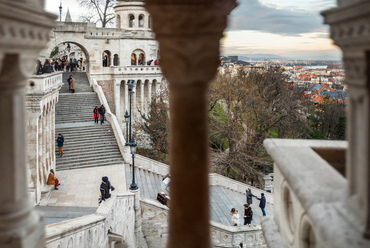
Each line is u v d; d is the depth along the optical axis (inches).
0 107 149.8
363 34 126.3
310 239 196.5
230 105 1393.9
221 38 174.7
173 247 173.6
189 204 171.2
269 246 245.4
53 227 473.7
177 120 173.3
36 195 814.5
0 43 134.0
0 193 152.6
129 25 2294.5
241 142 1337.4
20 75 150.4
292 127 1397.6
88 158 1176.8
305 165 204.2
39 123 863.1
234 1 175.8
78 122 1423.5
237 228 780.0
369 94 132.6
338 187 173.0
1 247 150.3
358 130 142.6
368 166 133.9
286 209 237.6
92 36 1953.7
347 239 133.5
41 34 160.2
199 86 172.6
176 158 174.1
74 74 2021.4
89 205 837.8
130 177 1062.4
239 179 1397.6
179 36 164.4
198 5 161.5
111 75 2003.0
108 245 643.5
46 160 946.1
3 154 151.4
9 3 134.6
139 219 821.2
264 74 1488.7
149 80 2052.2
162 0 162.6
